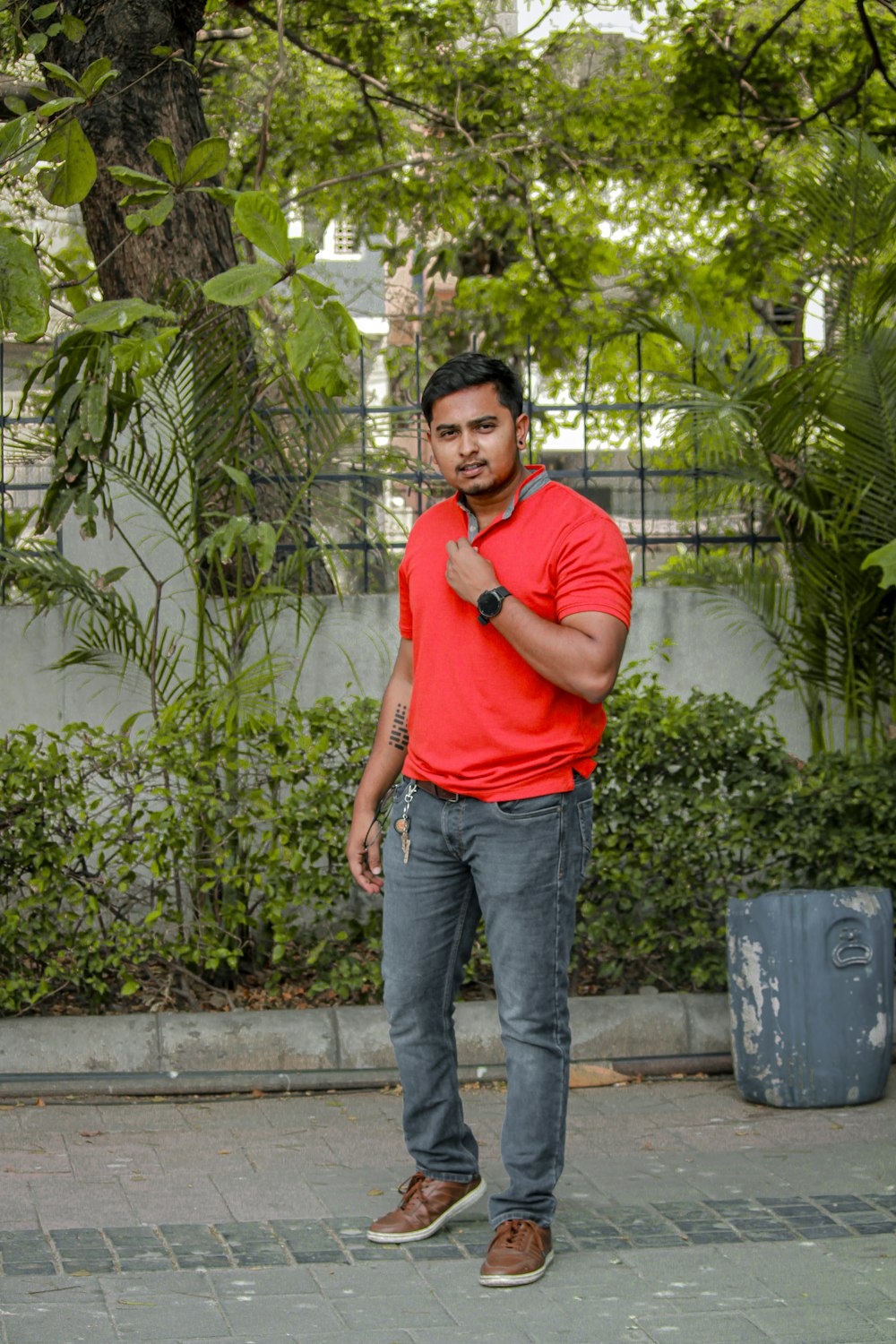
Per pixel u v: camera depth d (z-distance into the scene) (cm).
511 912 376
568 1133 511
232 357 611
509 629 362
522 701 373
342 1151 487
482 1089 570
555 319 1282
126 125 710
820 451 658
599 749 609
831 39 1061
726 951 613
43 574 623
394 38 1130
